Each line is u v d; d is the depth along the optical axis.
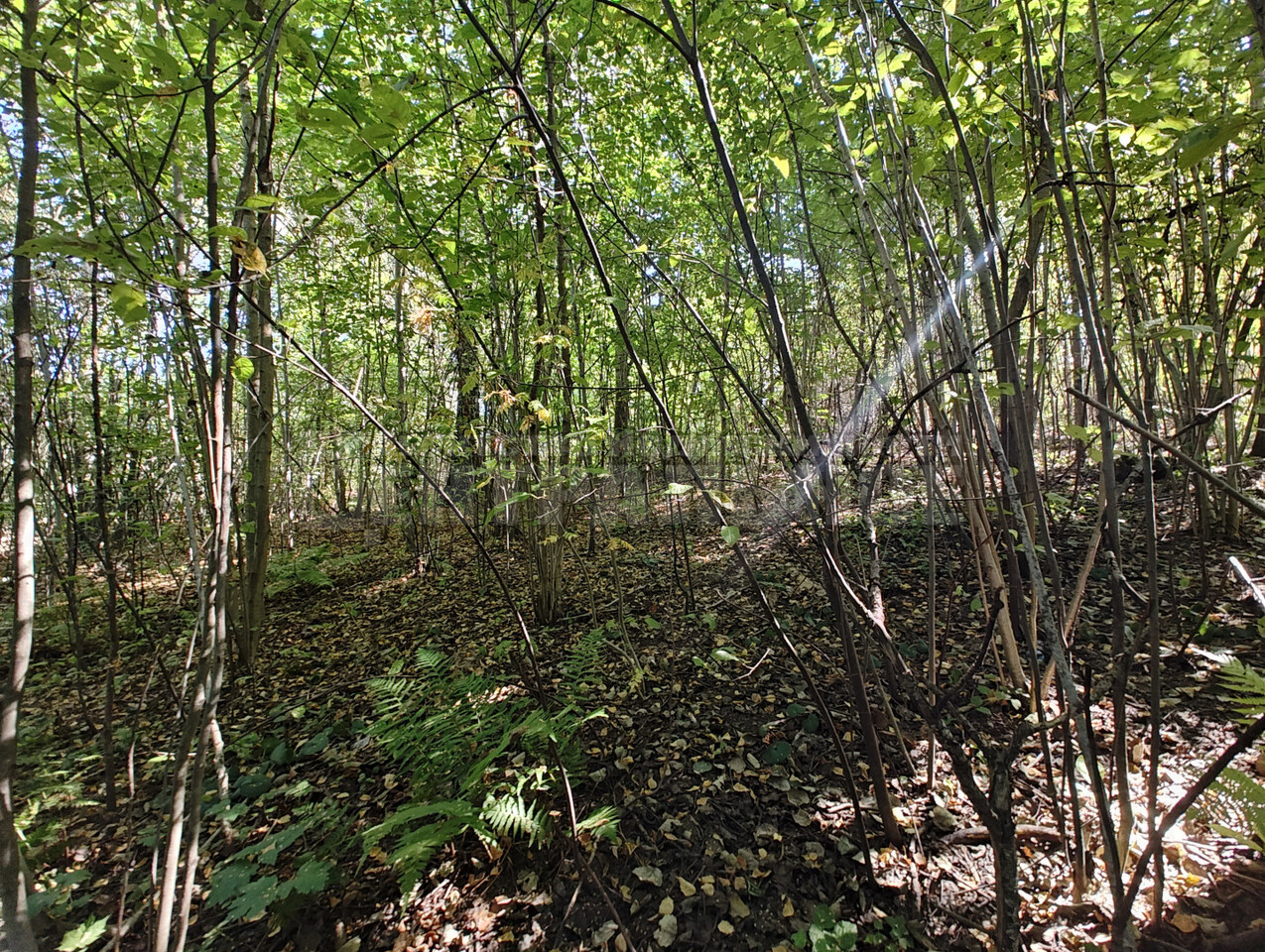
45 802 2.26
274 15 1.33
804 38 1.82
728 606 3.66
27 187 1.11
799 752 2.25
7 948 0.97
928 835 1.80
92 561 4.55
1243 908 1.37
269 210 1.28
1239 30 1.48
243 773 2.64
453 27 3.02
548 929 1.71
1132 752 1.90
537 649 3.52
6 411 2.70
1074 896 1.50
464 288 3.02
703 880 1.79
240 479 1.32
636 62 3.61
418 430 4.25
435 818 2.09
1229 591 2.74
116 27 1.74
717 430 5.00
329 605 5.44
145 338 2.43
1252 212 2.05
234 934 1.81
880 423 2.06
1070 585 3.03
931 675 1.90
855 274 3.65
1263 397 2.39
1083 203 1.90
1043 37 1.59
